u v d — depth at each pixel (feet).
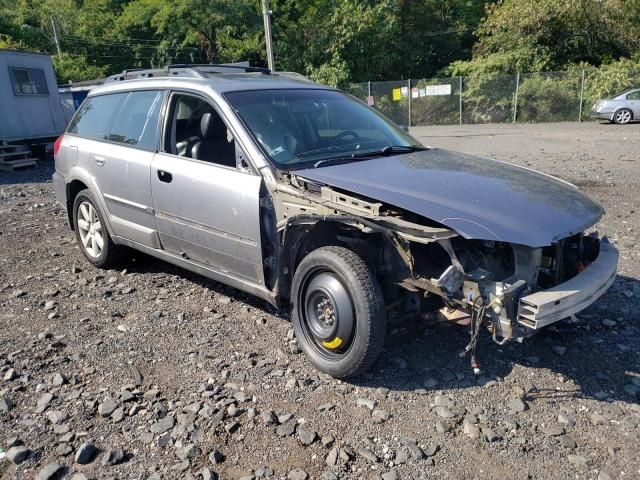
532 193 11.73
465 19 131.23
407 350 12.73
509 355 12.47
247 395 11.09
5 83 46.80
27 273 18.53
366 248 11.72
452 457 9.29
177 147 14.83
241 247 12.91
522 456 9.29
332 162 13.06
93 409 10.76
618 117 75.00
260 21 110.11
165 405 10.80
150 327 14.19
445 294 10.37
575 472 8.90
